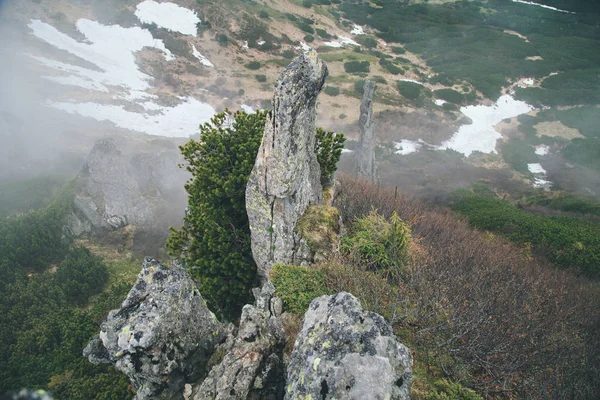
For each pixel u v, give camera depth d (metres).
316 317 6.89
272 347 8.32
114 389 17.00
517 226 31.72
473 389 9.20
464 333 10.02
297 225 13.02
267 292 11.39
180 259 15.51
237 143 15.15
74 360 19.53
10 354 20.27
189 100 63.34
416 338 9.99
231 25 83.69
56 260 28.31
